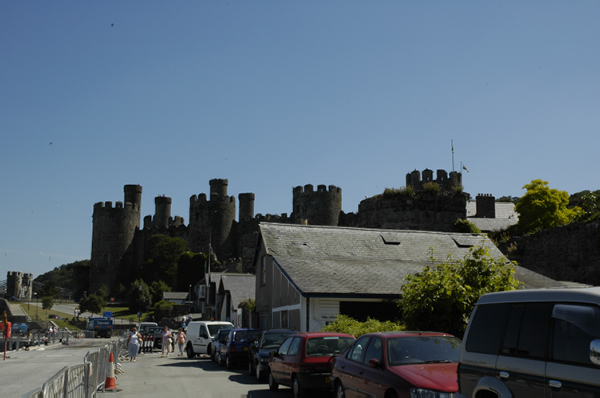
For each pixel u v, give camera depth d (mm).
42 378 18219
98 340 52031
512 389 6262
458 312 12797
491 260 13594
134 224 120375
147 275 110875
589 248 30328
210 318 54094
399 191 41625
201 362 25062
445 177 75875
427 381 8125
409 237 29281
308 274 22156
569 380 5574
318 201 91000
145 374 19172
